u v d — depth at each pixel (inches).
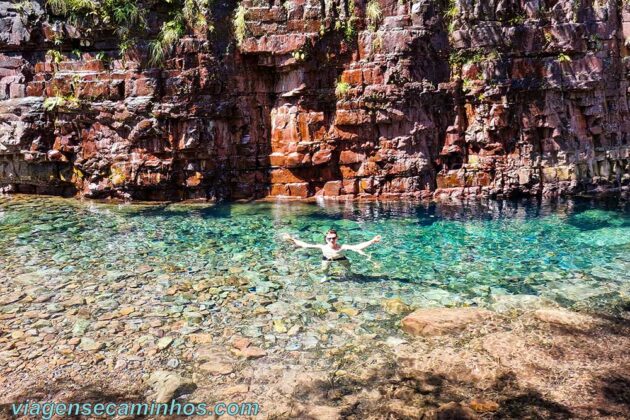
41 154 615.5
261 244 468.1
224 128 629.6
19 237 472.1
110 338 280.1
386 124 642.8
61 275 378.0
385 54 623.5
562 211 593.3
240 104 633.6
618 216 567.2
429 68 645.3
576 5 654.5
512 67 649.0
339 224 539.8
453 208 612.7
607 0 674.2
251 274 387.2
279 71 633.6
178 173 619.2
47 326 293.3
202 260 419.2
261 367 252.2
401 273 392.2
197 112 597.3
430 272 394.3
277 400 225.5
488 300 336.2
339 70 637.9
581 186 677.3
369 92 625.9
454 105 660.1
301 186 655.8
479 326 294.2
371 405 221.1
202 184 626.8
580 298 338.3
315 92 633.6
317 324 300.8
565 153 662.5
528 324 296.5
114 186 611.5
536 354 261.1
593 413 211.6
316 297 342.3
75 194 646.5
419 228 525.7
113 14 581.3
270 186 660.1
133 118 586.2
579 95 665.0
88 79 590.2
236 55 621.3
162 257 425.7
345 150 654.5
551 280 373.7
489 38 643.5
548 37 647.8
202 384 237.6
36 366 250.5
